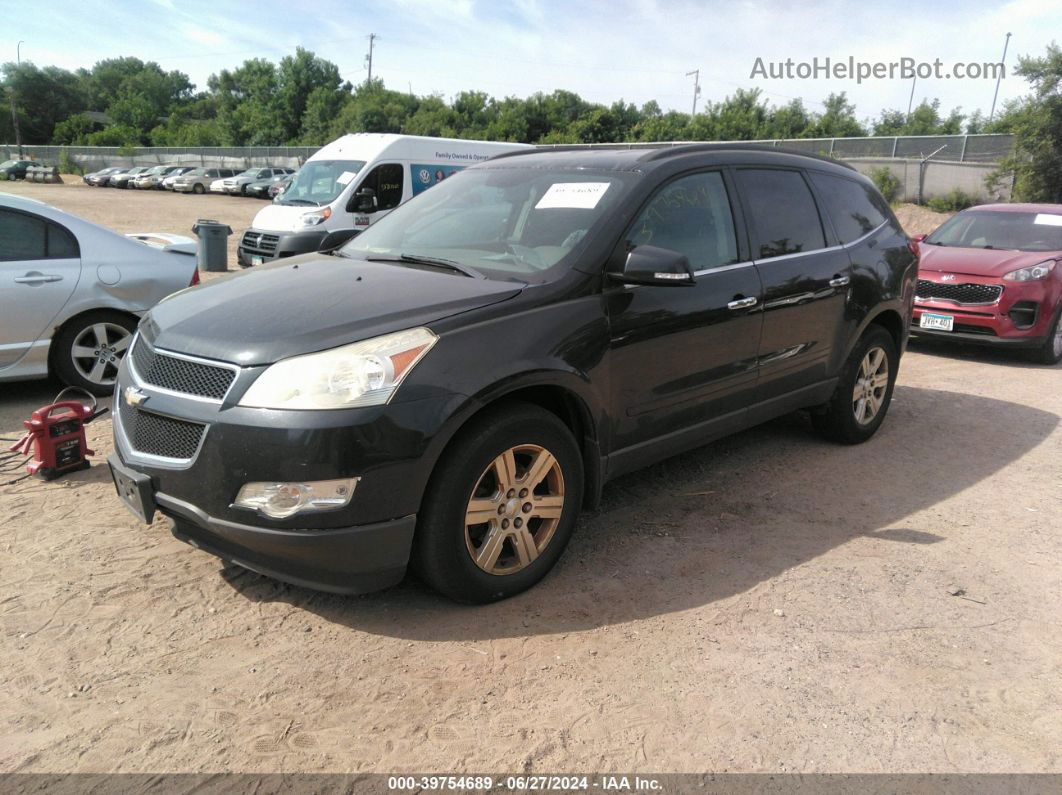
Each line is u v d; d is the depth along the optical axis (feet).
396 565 9.53
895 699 8.97
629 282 11.14
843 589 11.30
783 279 14.23
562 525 11.09
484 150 46.65
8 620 9.89
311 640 9.70
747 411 14.30
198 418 9.28
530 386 10.27
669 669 9.35
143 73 354.74
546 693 8.87
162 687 8.76
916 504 14.46
